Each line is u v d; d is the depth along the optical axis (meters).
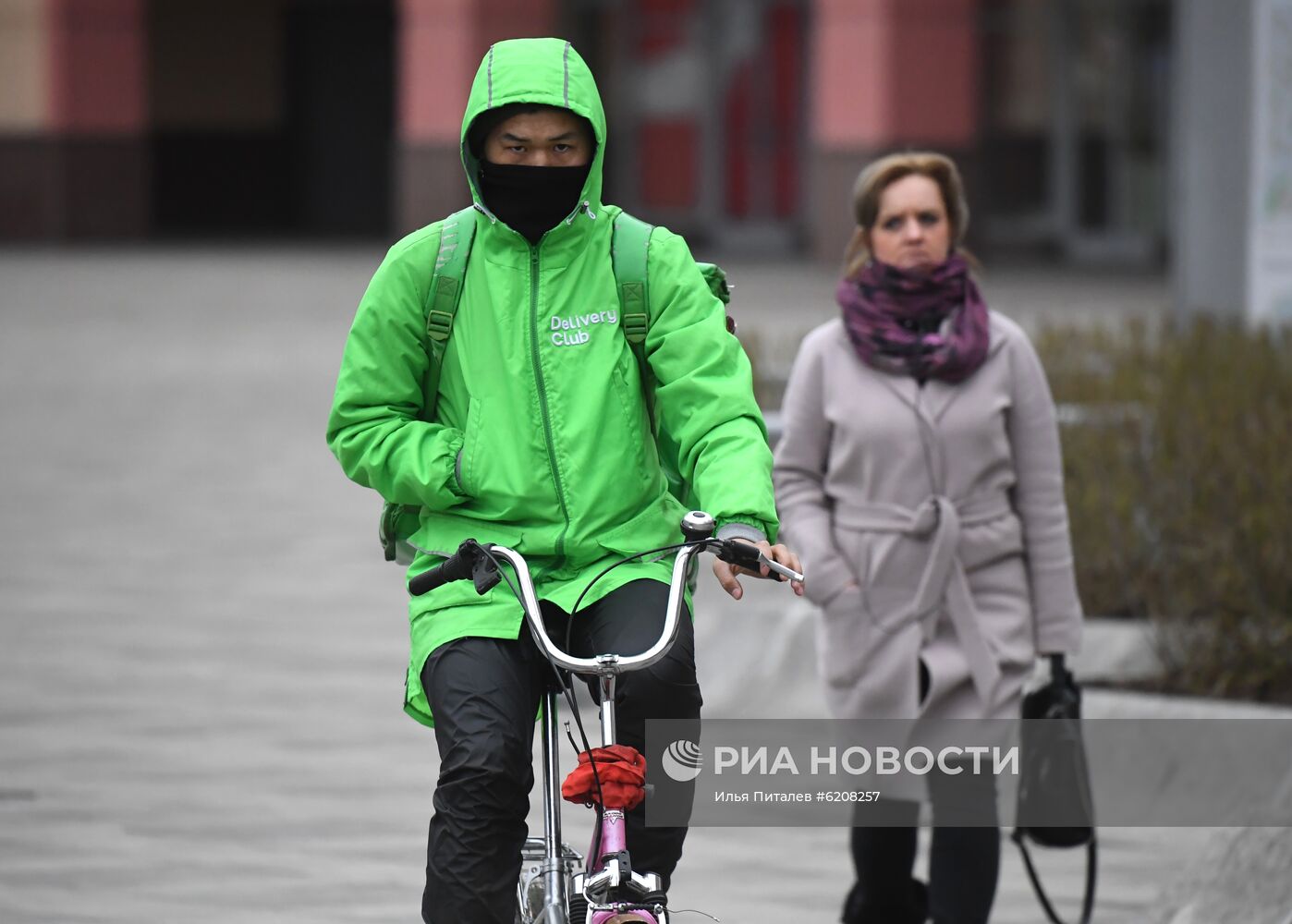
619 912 11.27
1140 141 94.00
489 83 12.46
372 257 105.06
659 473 13.02
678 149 104.62
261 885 18.92
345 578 34.22
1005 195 95.19
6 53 112.75
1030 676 16.66
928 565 16.20
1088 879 16.59
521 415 12.62
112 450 46.88
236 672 27.66
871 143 92.88
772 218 103.38
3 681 27.02
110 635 29.80
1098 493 24.33
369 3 123.88
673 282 12.77
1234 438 24.34
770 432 22.62
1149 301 73.44
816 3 94.25
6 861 19.61
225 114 124.81
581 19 104.44
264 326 72.19
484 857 11.94
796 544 16.59
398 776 22.75
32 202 113.44
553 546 12.57
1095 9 93.81
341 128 124.69
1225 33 35.44
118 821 20.97
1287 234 35.03
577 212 12.62
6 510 39.66
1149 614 23.47
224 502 41.03
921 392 16.33
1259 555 22.42
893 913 16.88
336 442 13.00
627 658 11.53
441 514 12.96
